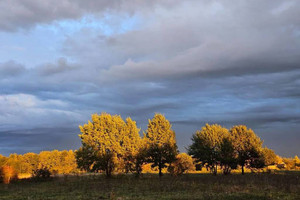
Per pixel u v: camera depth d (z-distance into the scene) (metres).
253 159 45.91
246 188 17.69
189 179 28.09
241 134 46.56
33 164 80.38
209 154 43.56
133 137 38.88
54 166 80.88
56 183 29.84
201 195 15.05
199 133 46.31
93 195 16.86
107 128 38.12
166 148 39.12
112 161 36.97
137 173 38.31
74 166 80.50
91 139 37.66
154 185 21.62
